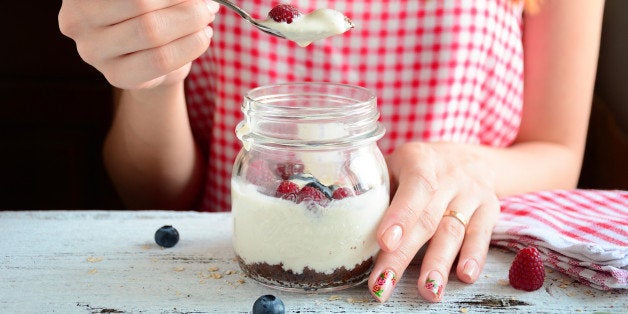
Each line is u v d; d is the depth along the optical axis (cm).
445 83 88
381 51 88
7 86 99
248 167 63
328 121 60
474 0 88
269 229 61
